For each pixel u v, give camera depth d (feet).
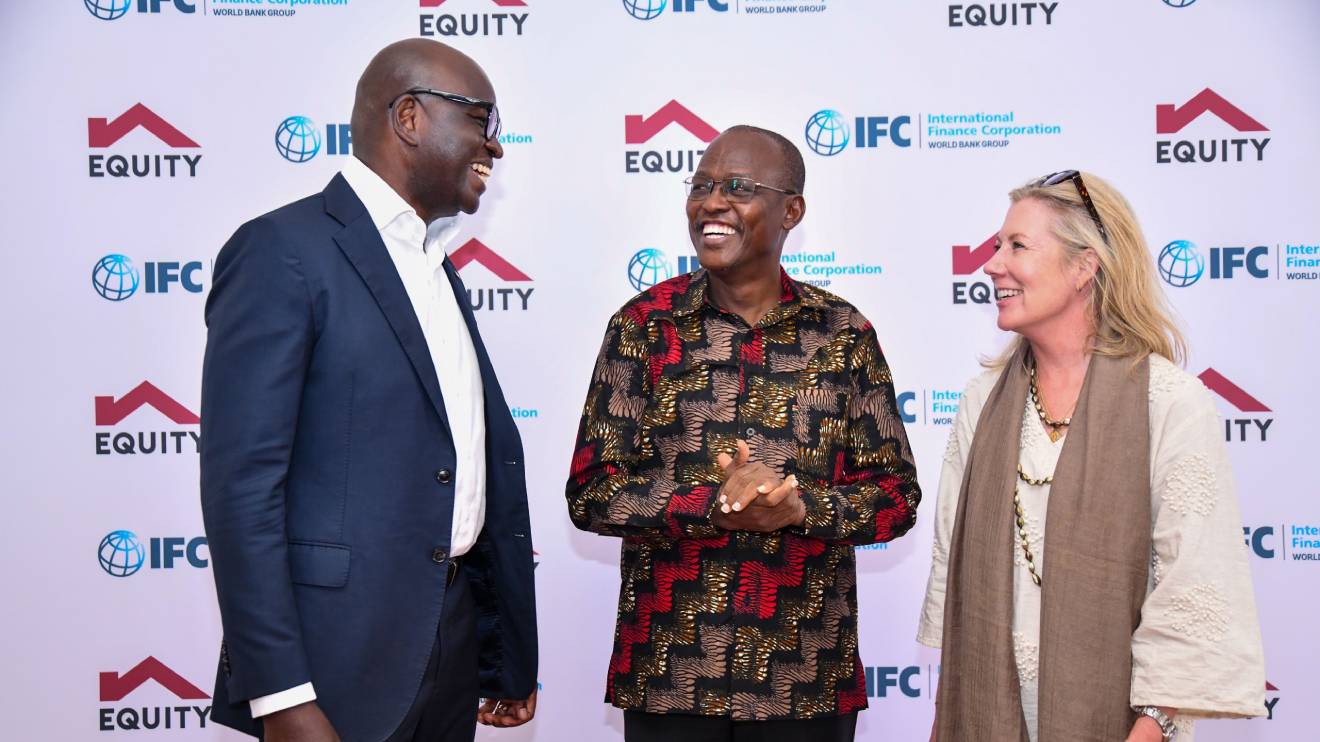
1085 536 5.10
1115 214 5.44
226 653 5.16
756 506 5.66
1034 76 8.96
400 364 5.25
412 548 5.24
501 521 5.99
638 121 8.98
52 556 8.83
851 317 6.65
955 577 5.72
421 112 5.57
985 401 5.95
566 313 9.02
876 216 9.04
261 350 4.82
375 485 5.15
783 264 9.09
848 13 8.96
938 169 9.01
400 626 5.18
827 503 5.96
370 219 5.42
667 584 6.17
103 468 8.87
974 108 8.99
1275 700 8.85
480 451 5.92
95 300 8.86
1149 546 5.11
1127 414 5.19
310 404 5.08
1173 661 4.84
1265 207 8.91
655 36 8.96
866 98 9.00
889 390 6.65
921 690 9.07
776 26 8.97
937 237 9.02
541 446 9.05
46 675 8.84
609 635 9.07
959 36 8.96
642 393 6.46
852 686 6.34
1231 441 8.93
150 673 8.91
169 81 8.85
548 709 9.07
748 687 5.99
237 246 5.08
